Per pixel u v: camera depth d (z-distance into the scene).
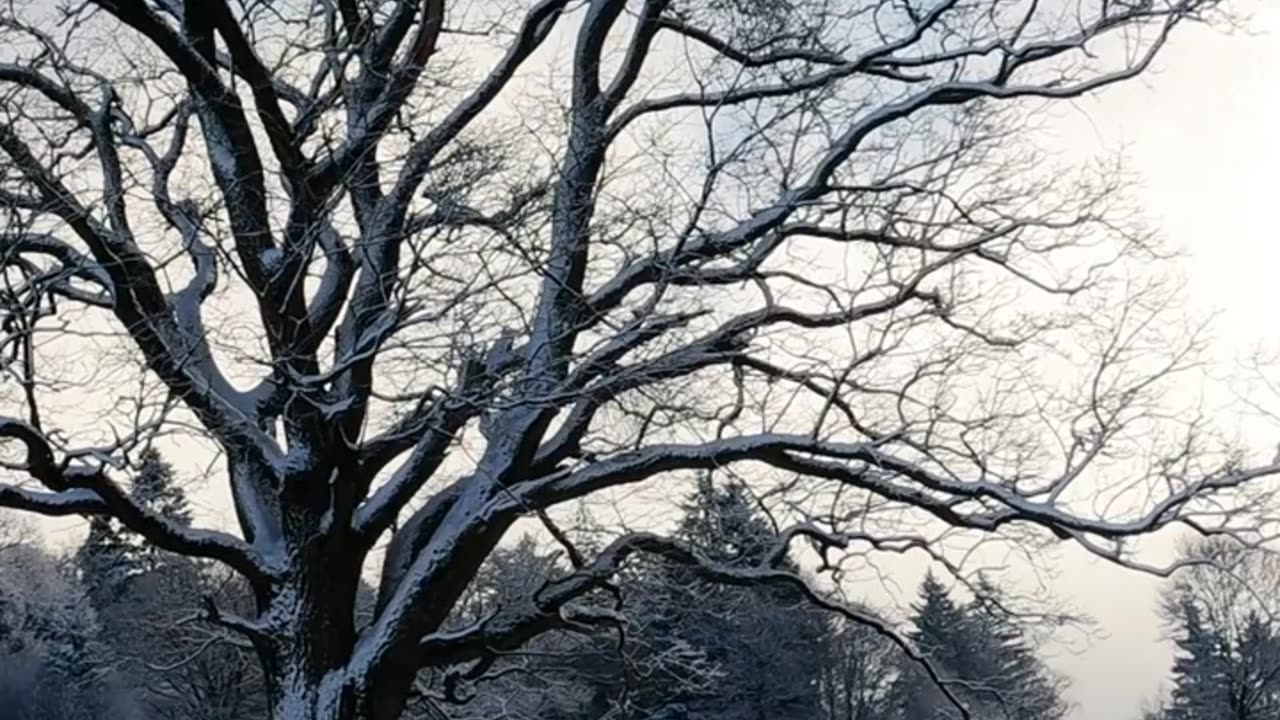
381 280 10.30
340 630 11.38
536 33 12.10
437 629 11.79
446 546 11.45
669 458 11.47
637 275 11.55
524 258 9.97
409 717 15.95
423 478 11.54
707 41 12.83
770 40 12.41
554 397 10.66
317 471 11.26
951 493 11.48
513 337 10.73
